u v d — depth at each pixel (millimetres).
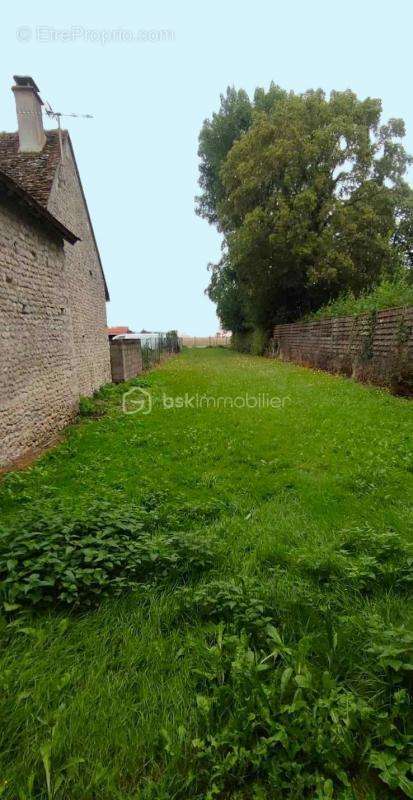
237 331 33688
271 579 2330
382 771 1286
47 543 2383
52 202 7332
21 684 1651
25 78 7672
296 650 1745
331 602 2131
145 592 2227
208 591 2154
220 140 25938
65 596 2072
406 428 5566
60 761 1370
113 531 2678
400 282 10133
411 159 20141
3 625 1946
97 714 1528
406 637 1618
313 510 3268
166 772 1344
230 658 1720
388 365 8898
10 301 5059
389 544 2580
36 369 5852
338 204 17703
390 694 1551
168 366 18453
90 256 10484
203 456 4820
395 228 19953
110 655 1824
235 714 1476
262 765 1324
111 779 1312
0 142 8492
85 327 9805
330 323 13469
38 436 5867
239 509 3375
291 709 1437
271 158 17672
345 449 4812
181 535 2711
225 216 23484
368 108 18500
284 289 21344
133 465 4598
